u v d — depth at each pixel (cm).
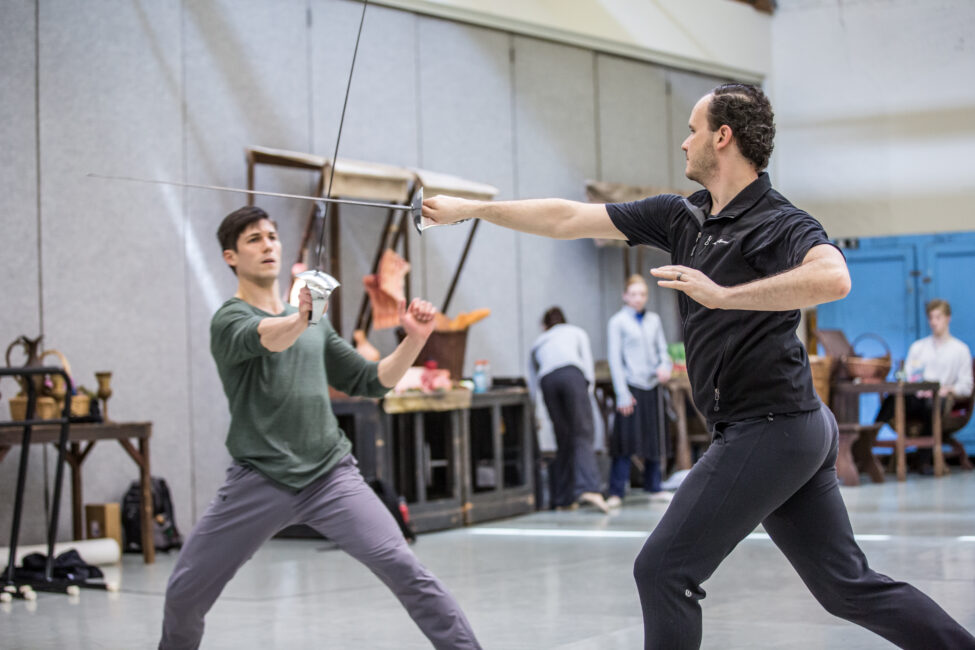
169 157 689
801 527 243
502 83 899
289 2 756
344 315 773
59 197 643
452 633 274
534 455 812
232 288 715
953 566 496
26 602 483
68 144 647
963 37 1077
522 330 907
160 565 591
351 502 282
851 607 241
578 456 780
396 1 820
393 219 802
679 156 1049
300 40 761
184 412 687
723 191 244
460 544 641
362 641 384
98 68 660
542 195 926
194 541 283
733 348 233
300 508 283
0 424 496
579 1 950
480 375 773
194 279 697
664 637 228
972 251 1076
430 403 700
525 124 916
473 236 838
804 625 385
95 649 383
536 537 661
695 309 243
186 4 701
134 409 666
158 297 680
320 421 289
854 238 1111
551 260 934
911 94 1091
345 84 785
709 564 231
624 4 989
